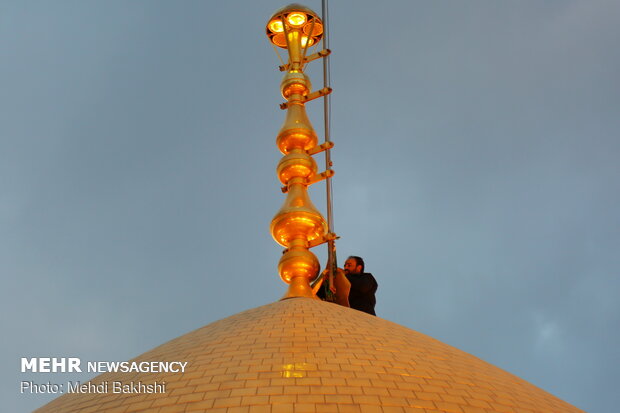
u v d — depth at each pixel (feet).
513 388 32.14
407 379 29.45
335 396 27.32
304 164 46.16
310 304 37.88
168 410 27.45
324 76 51.62
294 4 52.95
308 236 43.75
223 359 30.99
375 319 37.19
